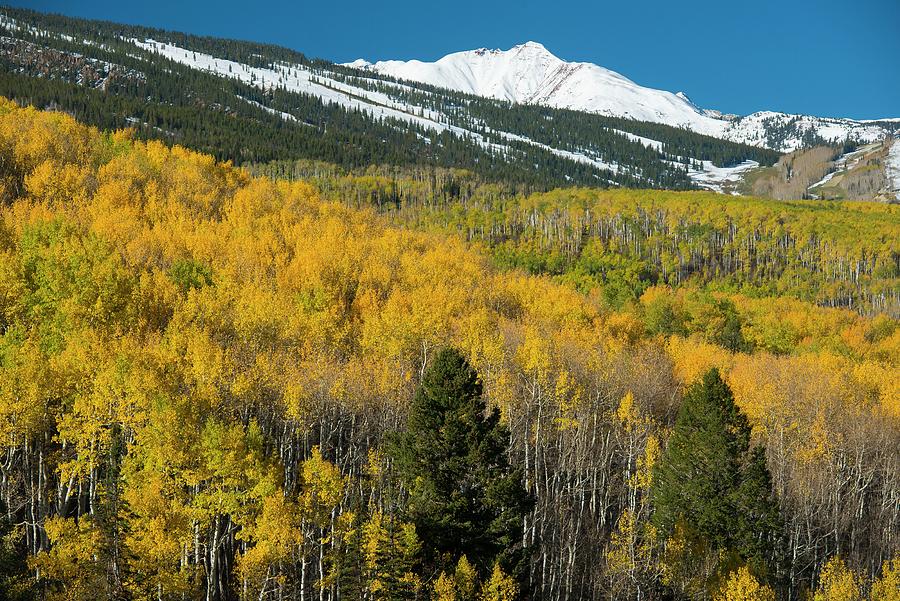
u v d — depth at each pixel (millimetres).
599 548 52969
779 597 47031
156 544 30906
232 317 59469
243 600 34562
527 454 52969
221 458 33562
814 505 54938
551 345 64625
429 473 35219
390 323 63625
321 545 38906
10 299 50031
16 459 40406
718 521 44688
